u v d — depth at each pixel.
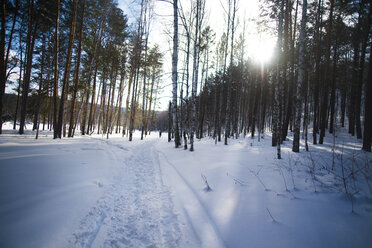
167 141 16.80
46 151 5.71
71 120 12.41
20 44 14.54
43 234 2.06
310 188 3.55
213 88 25.42
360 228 2.28
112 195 3.63
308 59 13.13
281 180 4.06
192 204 3.36
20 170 3.62
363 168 4.49
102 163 5.60
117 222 2.73
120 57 17.59
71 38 10.90
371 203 2.86
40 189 3.03
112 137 17.05
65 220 2.44
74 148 6.95
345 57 15.70
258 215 2.72
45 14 12.39
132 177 5.00
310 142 11.17
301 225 2.40
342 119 18.05
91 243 2.18
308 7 10.99
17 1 11.67
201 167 5.62
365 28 10.98
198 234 2.45
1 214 2.17
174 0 9.09
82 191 3.39
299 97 7.48
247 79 21.45
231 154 7.44
